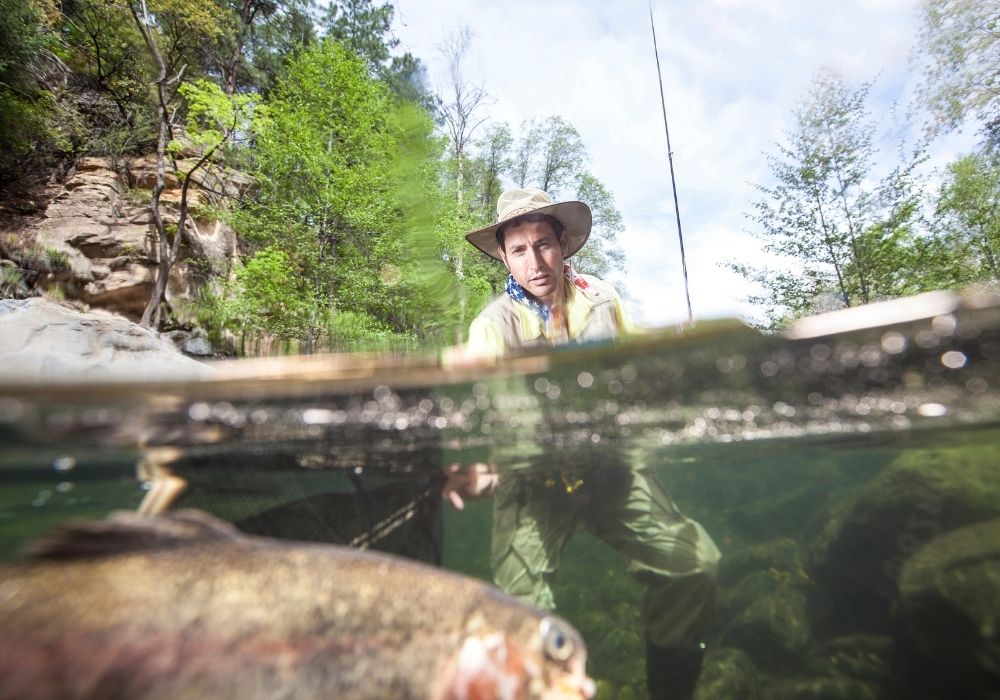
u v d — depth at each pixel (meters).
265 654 1.51
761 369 2.69
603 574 4.40
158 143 22.09
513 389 2.74
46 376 2.22
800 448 3.40
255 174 19.61
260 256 17.94
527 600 2.99
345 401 2.60
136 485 2.51
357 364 2.64
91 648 1.40
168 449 2.38
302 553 1.68
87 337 8.11
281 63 30.42
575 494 3.15
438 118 20.50
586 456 2.94
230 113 18.66
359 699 1.57
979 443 3.49
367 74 19.17
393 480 2.77
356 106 18.03
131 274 19.69
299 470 2.61
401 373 2.67
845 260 14.38
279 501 2.58
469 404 2.70
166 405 2.33
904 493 3.81
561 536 3.14
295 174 18.75
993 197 13.68
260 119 18.41
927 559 3.44
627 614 4.24
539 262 3.81
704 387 2.71
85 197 20.44
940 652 3.12
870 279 14.15
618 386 2.75
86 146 21.89
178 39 21.81
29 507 2.52
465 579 1.86
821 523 4.56
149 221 20.81
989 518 3.47
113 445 2.26
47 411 2.15
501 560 3.04
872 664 3.55
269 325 17.97
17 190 20.20
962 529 3.50
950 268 13.62
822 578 4.31
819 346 2.67
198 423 2.38
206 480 2.50
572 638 1.91
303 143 17.66
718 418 2.72
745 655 3.84
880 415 2.59
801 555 4.67
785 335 2.71
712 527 4.78
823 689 3.41
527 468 3.01
